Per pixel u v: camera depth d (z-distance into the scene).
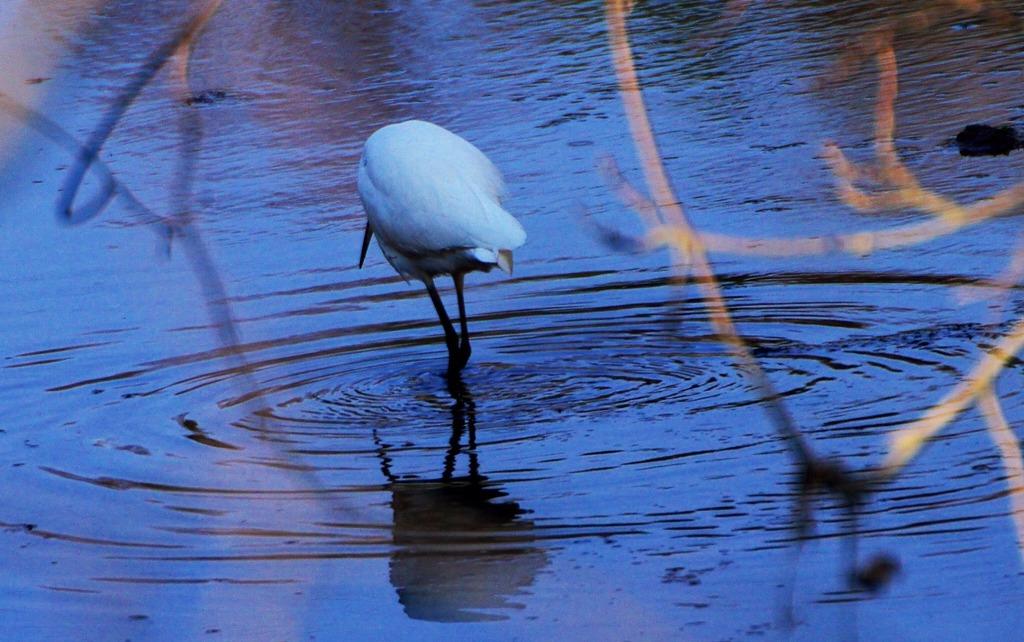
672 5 26.39
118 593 7.04
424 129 11.16
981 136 15.51
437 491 8.18
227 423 9.74
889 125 6.11
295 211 15.98
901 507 7.40
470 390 10.17
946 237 12.78
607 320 11.67
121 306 12.98
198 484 8.54
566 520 7.63
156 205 16.28
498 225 10.34
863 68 19.83
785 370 10.03
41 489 8.61
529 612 6.55
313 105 19.47
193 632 6.60
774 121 17.81
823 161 15.61
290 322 12.30
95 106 19.19
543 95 20.58
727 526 7.36
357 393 10.28
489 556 7.23
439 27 25.25
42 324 12.59
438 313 10.84
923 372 9.69
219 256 14.42
